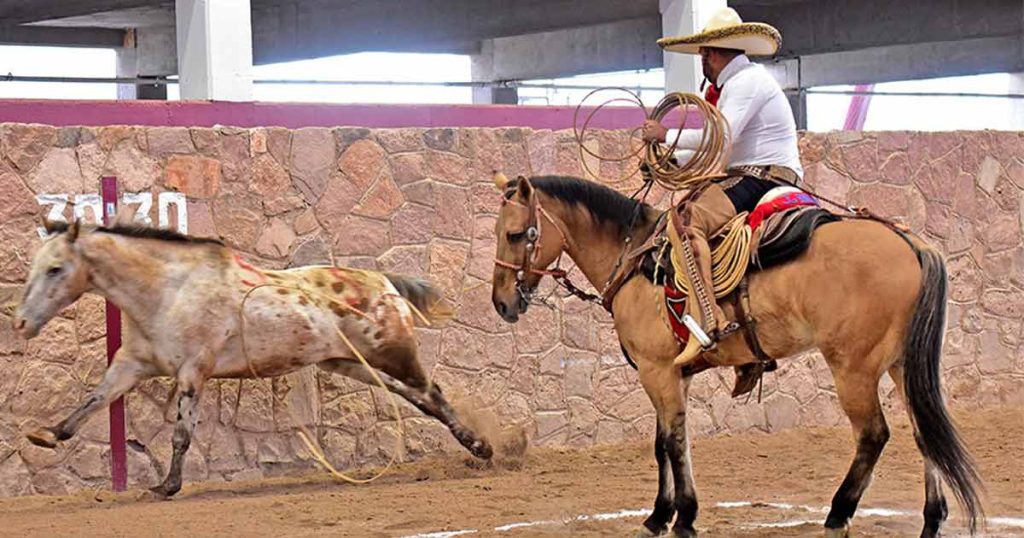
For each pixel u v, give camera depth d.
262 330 11.66
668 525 9.64
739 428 14.83
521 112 14.44
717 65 9.57
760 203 9.07
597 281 9.84
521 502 11.18
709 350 8.98
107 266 11.19
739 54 9.52
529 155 14.03
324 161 13.18
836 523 8.71
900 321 8.55
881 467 12.70
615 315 9.59
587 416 14.20
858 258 8.59
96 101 12.57
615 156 14.41
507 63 31.44
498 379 13.80
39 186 12.08
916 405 8.43
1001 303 16.33
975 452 13.36
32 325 10.95
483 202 13.83
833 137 15.31
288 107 13.44
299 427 12.93
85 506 11.53
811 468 12.84
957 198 16.03
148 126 12.63
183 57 14.85
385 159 13.41
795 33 27.69
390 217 13.43
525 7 26.12
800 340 8.88
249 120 13.26
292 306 11.76
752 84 9.28
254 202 12.89
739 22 9.46
